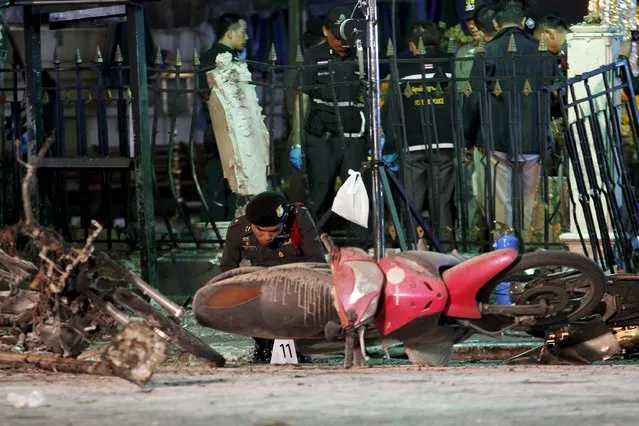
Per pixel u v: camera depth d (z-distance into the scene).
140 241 35.53
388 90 37.66
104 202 38.19
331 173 38.97
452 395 18.33
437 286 24.55
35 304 22.64
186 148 59.16
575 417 16.03
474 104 37.34
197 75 38.59
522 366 23.88
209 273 37.25
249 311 25.80
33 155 37.09
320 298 25.36
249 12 54.16
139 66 35.44
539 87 36.75
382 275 24.44
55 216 38.41
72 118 59.47
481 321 25.55
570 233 36.38
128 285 35.41
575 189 37.00
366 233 38.47
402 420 15.95
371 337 25.33
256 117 37.59
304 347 26.81
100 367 21.27
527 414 16.34
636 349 27.62
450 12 49.28
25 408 17.22
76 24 37.09
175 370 23.28
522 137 37.19
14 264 22.53
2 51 41.50
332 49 38.75
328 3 51.28
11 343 22.86
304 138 37.75
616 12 38.19
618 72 35.84
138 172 35.56
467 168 39.28
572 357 26.77
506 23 38.00
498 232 36.94
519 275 29.27
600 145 33.66
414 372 22.42
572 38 36.84
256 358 28.34
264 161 37.78
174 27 56.94
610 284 26.81
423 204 39.94
